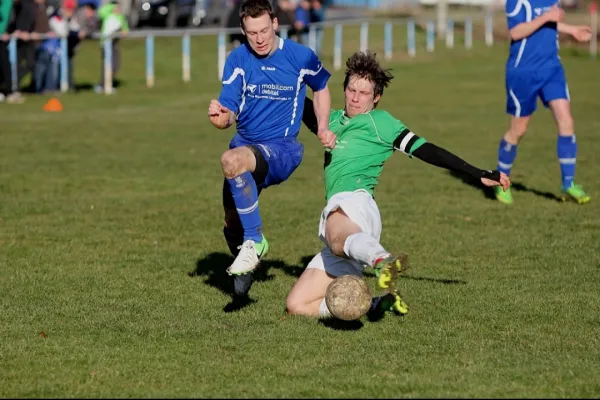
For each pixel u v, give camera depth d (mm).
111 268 22500
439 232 27062
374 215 17828
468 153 43156
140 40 94188
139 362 15414
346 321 17609
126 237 26141
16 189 33281
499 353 15984
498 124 53500
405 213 30000
